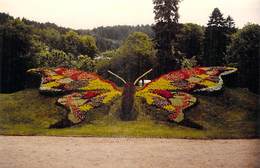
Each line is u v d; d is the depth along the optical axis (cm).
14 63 3644
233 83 3219
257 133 2378
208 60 3366
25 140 2252
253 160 1772
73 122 2617
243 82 3228
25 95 3033
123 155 1897
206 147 2062
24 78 3644
